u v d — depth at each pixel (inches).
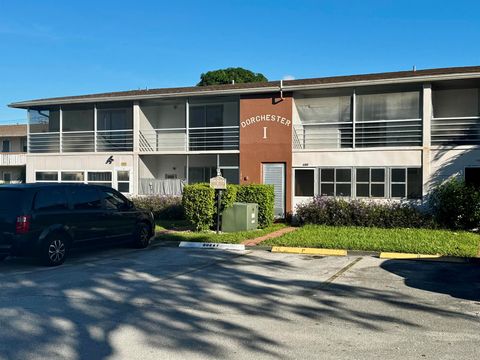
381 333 234.8
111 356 201.9
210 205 620.1
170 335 230.1
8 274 383.6
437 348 212.8
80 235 442.3
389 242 508.1
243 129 795.4
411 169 694.5
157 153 856.3
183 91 842.2
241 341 221.9
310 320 257.1
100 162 888.9
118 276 374.6
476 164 657.6
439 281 356.8
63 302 292.4
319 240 525.7
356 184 725.9
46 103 906.1
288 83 798.5
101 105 920.9
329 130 791.1
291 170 764.0
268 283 349.7
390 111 762.2
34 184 428.8
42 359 198.1
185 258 462.0
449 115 753.0
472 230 621.9
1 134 1636.3
